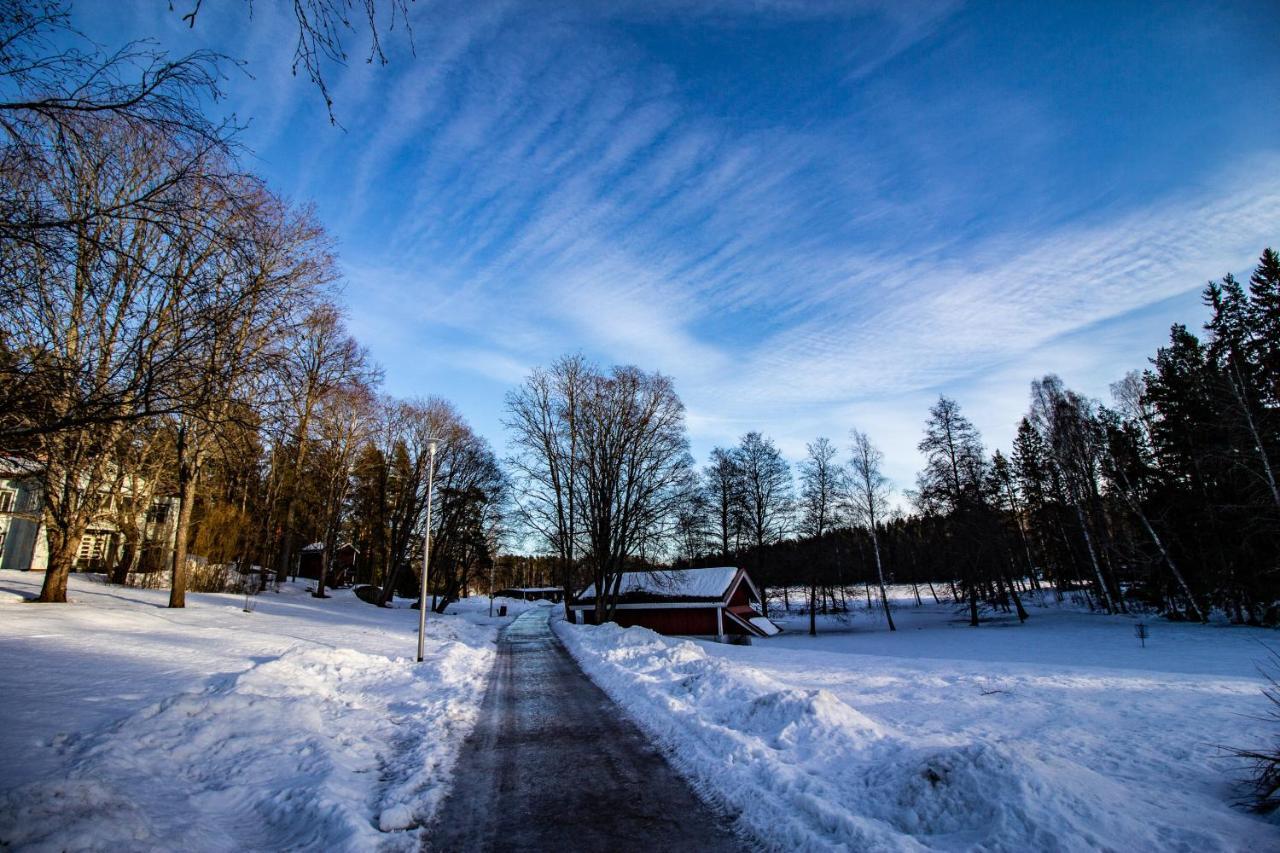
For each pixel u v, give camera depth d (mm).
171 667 11820
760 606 44625
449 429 44688
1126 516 36844
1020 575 46969
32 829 4012
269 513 33750
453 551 48031
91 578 28703
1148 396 35281
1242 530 27344
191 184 6246
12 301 5590
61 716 7699
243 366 7914
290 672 12242
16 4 4969
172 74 5578
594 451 31828
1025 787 5117
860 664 18344
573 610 36156
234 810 5828
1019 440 47844
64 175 5684
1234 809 5703
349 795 6145
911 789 5617
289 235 18297
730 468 44938
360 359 29609
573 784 6941
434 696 12172
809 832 5098
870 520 40875
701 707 10547
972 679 14148
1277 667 15359
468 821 5867
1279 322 28078
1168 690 11992
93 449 8633
